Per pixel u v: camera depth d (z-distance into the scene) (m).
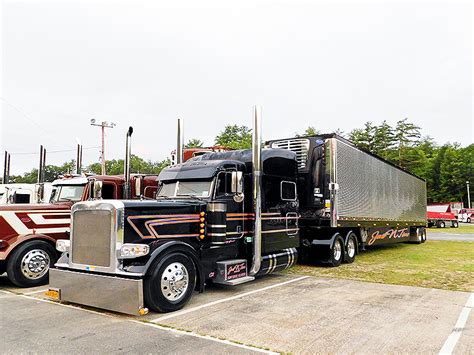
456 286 7.83
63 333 4.85
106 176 10.84
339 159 10.59
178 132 10.01
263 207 7.88
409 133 58.16
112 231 5.72
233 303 6.33
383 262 11.45
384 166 14.30
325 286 7.79
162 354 4.15
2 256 7.60
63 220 8.52
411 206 17.36
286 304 6.27
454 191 64.12
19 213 7.96
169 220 6.33
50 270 6.38
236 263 7.14
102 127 40.03
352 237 11.61
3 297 6.93
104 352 4.22
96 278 5.73
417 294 7.06
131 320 5.38
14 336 4.75
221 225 6.86
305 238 10.73
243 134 63.00
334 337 4.67
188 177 7.36
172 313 5.72
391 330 4.95
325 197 10.34
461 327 5.09
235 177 6.84
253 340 4.57
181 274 5.95
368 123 59.22
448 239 21.19
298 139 10.84
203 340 4.57
